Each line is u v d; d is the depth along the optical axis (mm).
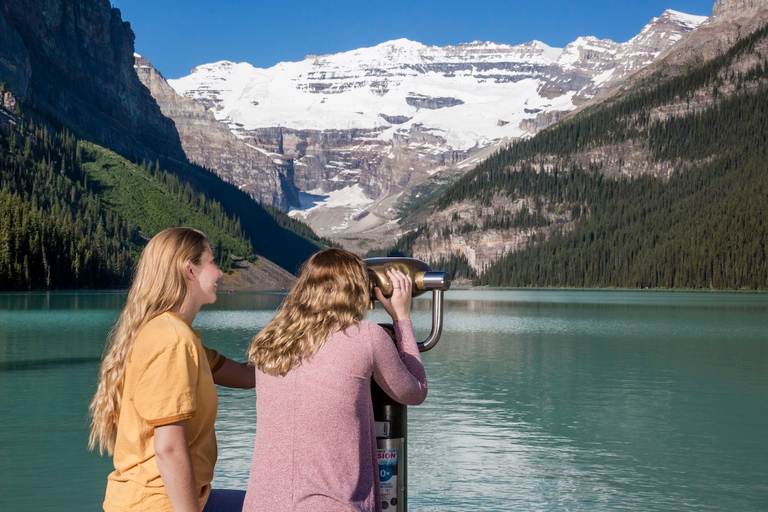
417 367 3789
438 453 14734
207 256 3986
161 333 3594
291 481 3451
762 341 43625
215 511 4133
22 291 127375
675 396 22375
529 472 13305
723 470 13578
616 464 13945
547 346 40188
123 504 3652
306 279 3709
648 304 108312
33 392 21672
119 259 157125
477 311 86812
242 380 4320
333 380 3469
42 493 11688
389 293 3955
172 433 3523
